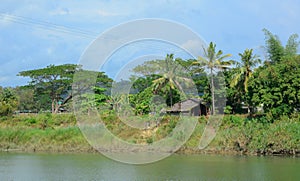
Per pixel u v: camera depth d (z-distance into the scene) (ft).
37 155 79.05
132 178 54.34
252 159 69.92
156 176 55.01
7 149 87.92
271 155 74.59
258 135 75.72
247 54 114.21
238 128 78.89
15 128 97.25
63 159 72.84
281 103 92.63
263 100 94.99
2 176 57.06
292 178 53.31
